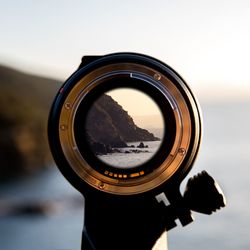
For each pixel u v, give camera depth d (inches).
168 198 12.1
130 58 11.8
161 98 11.7
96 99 11.8
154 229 12.1
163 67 11.8
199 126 11.9
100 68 11.8
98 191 11.9
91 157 11.8
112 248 12.1
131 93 11.8
